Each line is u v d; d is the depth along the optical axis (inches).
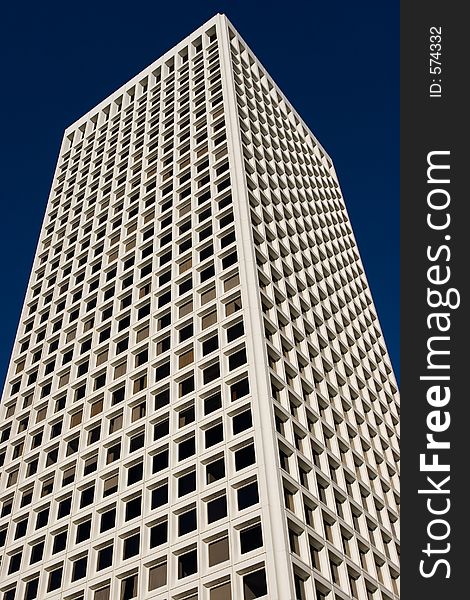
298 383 1952.5
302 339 2182.6
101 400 2169.0
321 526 1627.7
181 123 3078.2
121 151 3292.3
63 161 3678.6
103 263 2711.6
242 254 2107.5
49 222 3329.2
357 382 2502.5
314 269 2716.5
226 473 1600.6
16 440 2345.0
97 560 1731.1
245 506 1523.1
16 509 2095.2
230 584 1427.2
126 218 2827.3
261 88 3437.5
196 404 1817.2
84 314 2583.7
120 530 1722.4
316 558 1558.8
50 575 1814.7
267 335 1969.7
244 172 2474.2
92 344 2395.4
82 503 1915.6
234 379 1797.5
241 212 2273.6
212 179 2541.8
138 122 3390.7
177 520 1636.3
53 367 2503.7
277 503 1481.3
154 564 1600.6
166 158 2938.0
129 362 2165.4
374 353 2950.3
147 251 2549.2
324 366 2283.5
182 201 2586.1
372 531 1956.2
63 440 2156.7
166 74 3543.3
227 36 3380.9
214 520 1551.4
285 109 3646.7
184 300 2159.2
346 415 2256.4
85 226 3048.7
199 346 1964.8
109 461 1955.0
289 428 1748.3
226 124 2753.4
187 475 1707.7
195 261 2260.1
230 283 2071.9
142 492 1759.4
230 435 1676.9
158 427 1897.1
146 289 2381.9
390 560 1947.6
